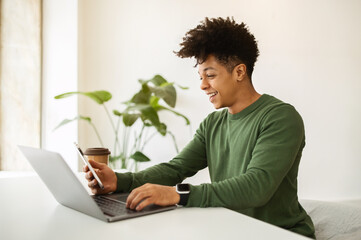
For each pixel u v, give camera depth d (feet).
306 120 9.94
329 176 9.98
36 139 9.09
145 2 9.73
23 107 9.09
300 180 9.94
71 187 2.76
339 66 9.93
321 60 9.91
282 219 3.94
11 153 9.12
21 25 9.01
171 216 2.83
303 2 9.84
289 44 9.87
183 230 2.46
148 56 9.79
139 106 7.77
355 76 9.96
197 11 9.81
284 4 9.84
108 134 9.72
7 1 9.00
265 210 3.92
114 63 9.67
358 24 9.91
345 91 9.96
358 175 10.00
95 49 9.53
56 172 2.80
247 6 9.80
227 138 4.41
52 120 9.21
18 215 2.90
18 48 9.05
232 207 3.22
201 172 9.91
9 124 9.10
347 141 10.00
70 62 9.12
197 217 2.80
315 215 5.52
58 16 9.12
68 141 9.20
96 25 9.52
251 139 4.01
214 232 2.41
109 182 3.77
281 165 3.52
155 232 2.41
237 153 4.17
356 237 4.75
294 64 9.88
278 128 3.75
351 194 10.01
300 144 3.83
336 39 9.91
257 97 4.35
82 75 9.44
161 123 9.15
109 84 9.67
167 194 3.09
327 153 9.97
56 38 9.14
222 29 4.01
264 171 3.45
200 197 3.12
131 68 9.75
